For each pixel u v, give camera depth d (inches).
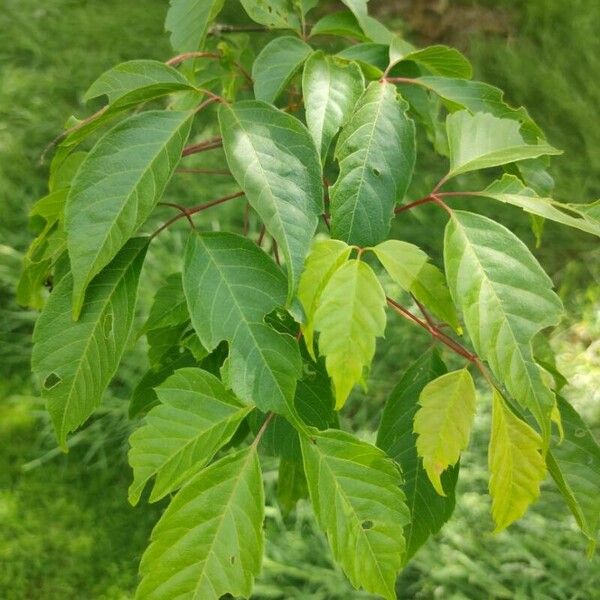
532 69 49.4
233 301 11.3
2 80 48.7
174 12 14.9
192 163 43.9
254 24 50.4
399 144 11.9
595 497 12.0
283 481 16.1
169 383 11.3
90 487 33.0
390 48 14.0
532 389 10.4
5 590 30.1
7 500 32.4
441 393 11.4
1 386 36.1
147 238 12.2
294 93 16.3
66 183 14.2
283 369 11.0
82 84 49.7
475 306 10.6
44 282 14.8
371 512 10.8
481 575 28.8
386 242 11.3
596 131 45.6
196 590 10.5
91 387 11.9
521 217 42.0
